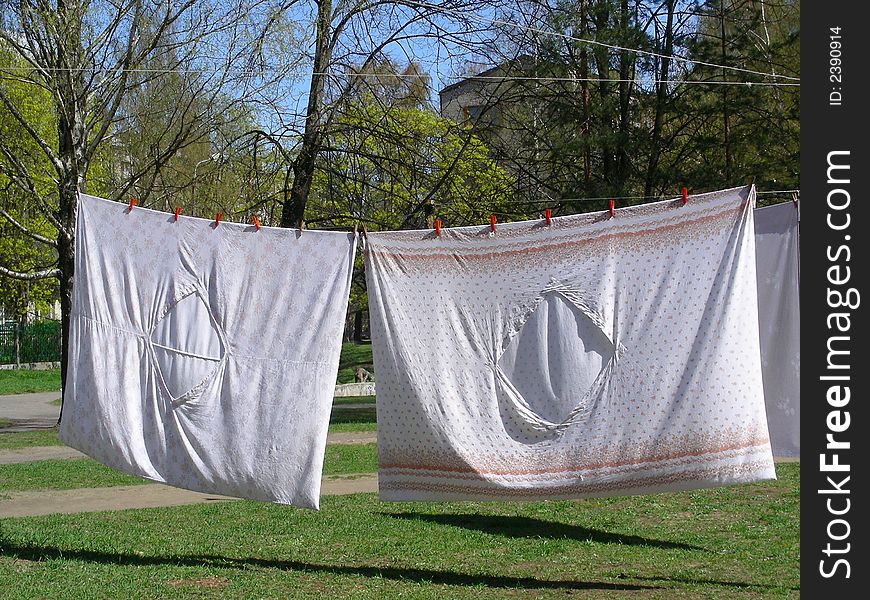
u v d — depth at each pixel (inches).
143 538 393.1
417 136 904.3
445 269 320.5
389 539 392.2
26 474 618.8
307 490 317.1
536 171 1010.7
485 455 310.8
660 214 312.5
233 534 402.6
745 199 309.1
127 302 333.1
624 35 913.5
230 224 332.5
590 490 306.8
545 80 945.5
